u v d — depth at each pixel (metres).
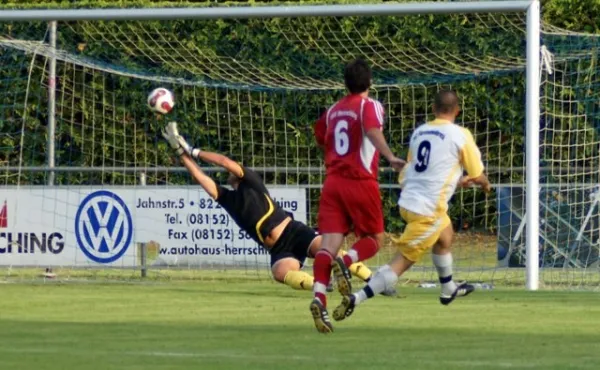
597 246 44.62
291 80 51.38
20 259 44.00
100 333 27.19
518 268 43.91
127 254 43.72
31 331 27.59
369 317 30.59
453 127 26.86
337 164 26.89
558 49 47.53
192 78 52.75
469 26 49.31
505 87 52.09
